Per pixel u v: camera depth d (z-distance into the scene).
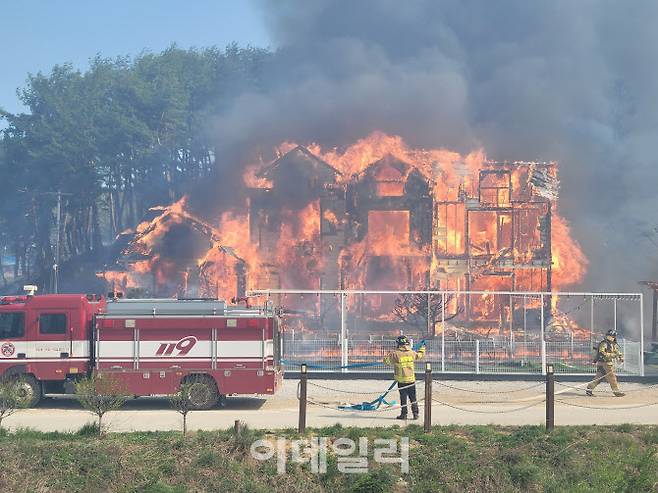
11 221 109.56
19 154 104.38
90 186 106.00
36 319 23.69
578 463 17.12
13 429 19.27
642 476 16.59
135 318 23.30
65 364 23.58
